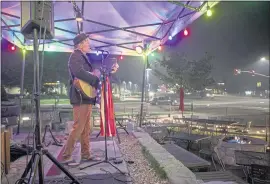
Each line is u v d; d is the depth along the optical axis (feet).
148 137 17.15
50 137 17.66
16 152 12.36
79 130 10.37
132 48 28.84
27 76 66.95
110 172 9.71
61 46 29.40
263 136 34.50
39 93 7.16
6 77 69.97
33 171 6.59
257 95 173.27
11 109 15.42
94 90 10.57
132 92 175.42
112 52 30.40
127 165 11.13
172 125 38.75
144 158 12.42
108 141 16.11
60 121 24.93
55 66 84.07
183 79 92.12
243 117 60.13
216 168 23.07
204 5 15.87
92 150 13.25
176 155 18.26
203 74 92.12
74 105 10.30
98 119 25.35
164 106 90.53
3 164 9.67
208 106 94.22
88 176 9.28
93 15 21.09
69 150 10.60
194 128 39.32
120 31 24.12
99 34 25.17
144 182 9.21
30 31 7.67
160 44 24.54
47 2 7.66
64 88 102.63
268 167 16.60
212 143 29.09
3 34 22.57
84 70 9.97
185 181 8.66
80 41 10.27
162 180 9.37
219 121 37.83
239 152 19.76
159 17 20.52
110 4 18.84
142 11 19.79
